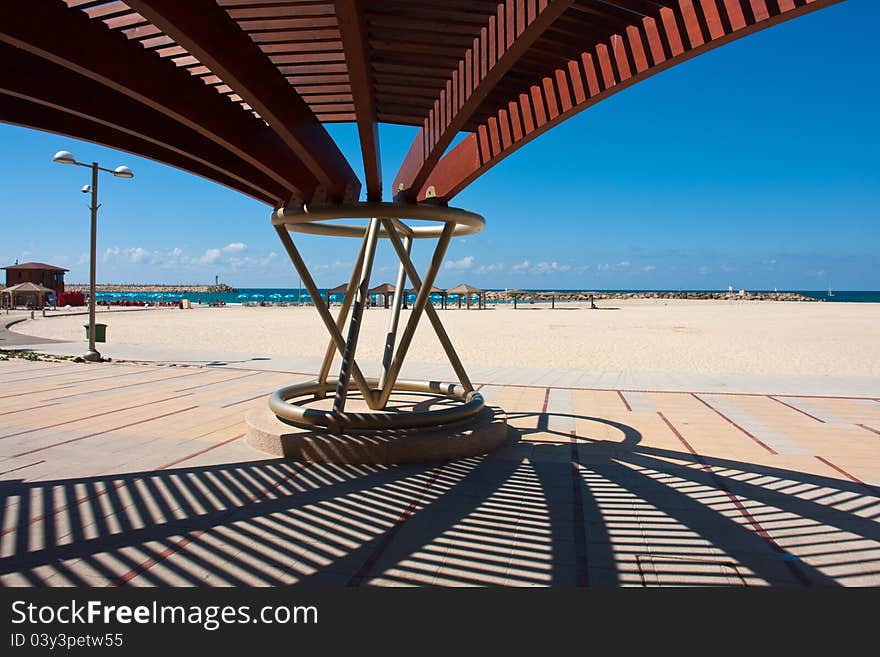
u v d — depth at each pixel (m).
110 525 4.04
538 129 4.29
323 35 3.61
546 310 44.38
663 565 3.54
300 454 5.55
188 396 8.73
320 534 3.93
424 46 3.61
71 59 3.18
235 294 125.00
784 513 4.36
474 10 3.13
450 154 5.88
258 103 3.70
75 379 10.21
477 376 11.21
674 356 14.94
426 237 7.10
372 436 5.60
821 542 3.86
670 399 8.93
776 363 13.66
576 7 3.26
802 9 2.56
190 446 5.98
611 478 5.15
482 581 3.35
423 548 3.75
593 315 36.34
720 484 5.00
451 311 42.44
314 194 5.65
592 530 4.04
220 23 3.18
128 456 5.61
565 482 5.03
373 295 55.47
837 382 10.59
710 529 4.06
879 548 3.77
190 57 3.83
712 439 6.52
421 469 5.35
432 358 14.33
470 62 3.61
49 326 25.30
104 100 4.37
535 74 4.17
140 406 7.95
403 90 4.38
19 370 11.22
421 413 5.86
